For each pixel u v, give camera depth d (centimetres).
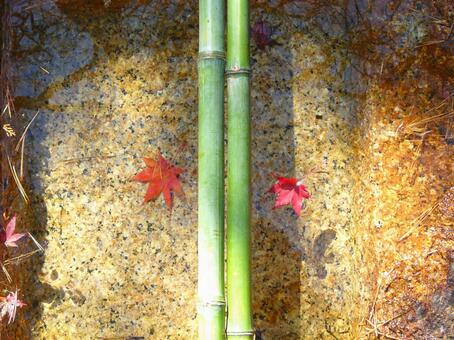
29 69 78
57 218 77
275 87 78
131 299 76
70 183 77
